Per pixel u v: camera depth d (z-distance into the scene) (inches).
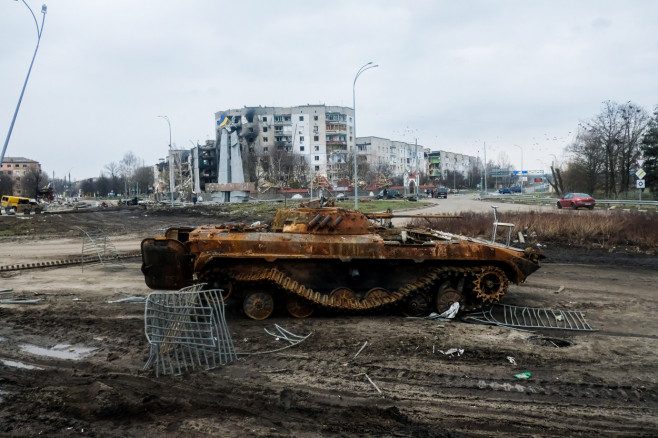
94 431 184.5
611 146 1766.7
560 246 673.0
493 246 356.8
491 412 200.4
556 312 362.9
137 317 344.2
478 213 928.3
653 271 526.3
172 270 348.2
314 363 252.1
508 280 364.2
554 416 197.3
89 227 1135.6
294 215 385.1
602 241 676.1
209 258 333.1
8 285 465.1
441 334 299.9
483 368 245.1
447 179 4160.9
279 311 356.8
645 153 1601.9
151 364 249.4
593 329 318.3
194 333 286.2
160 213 1534.2
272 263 345.4
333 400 209.9
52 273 534.6
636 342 289.3
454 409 202.7
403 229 419.2
